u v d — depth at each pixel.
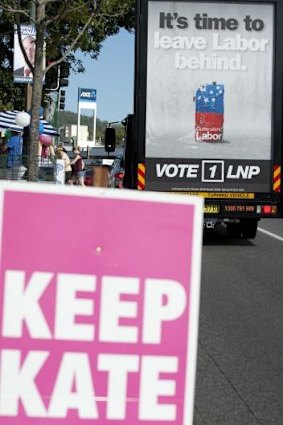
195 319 2.91
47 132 21.72
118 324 2.86
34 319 2.81
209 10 11.18
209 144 11.35
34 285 2.82
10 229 2.81
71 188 2.84
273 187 11.49
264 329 6.78
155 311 2.88
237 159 11.41
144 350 2.87
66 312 2.83
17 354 2.80
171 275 2.90
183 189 11.38
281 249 12.27
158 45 11.16
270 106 11.38
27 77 13.65
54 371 2.82
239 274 9.73
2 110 23.11
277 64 11.34
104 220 2.87
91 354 2.84
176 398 2.88
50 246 2.83
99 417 2.83
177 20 11.15
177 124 11.30
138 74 11.19
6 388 2.79
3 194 2.80
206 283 9.05
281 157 11.46
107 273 2.87
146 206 2.89
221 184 11.41
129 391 2.85
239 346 6.18
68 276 2.84
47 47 13.56
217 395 4.93
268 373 5.43
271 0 11.20
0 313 2.80
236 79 11.31
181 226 2.92
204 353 5.95
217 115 11.34
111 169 18.70
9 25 20.00
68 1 11.82
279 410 4.66
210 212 11.48
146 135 11.27
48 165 13.95
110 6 13.42
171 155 11.34
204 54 11.24
